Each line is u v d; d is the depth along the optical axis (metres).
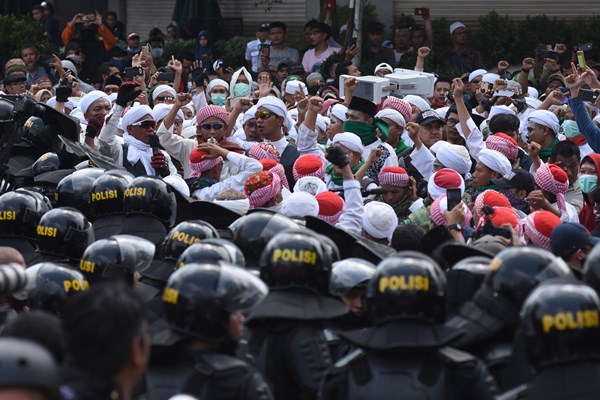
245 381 10.86
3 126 21.53
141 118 24.84
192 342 11.08
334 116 27.31
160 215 16.52
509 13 55.28
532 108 33.19
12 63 34.09
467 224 18.55
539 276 11.53
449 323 11.80
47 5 59.28
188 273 11.18
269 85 32.59
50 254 15.91
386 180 22.08
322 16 54.22
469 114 28.88
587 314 9.88
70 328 8.71
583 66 26.84
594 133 26.12
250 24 58.75
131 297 8.85
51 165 22.28
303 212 19.16
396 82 33.31
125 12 67.88
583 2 55.69
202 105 32.81
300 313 12.03
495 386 10.94
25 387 7.71
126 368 8.75
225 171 23.05
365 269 13.63
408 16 53.38
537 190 21.27
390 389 10.82
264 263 12.43
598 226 21.98
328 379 11.34
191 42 54.31
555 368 9.96
